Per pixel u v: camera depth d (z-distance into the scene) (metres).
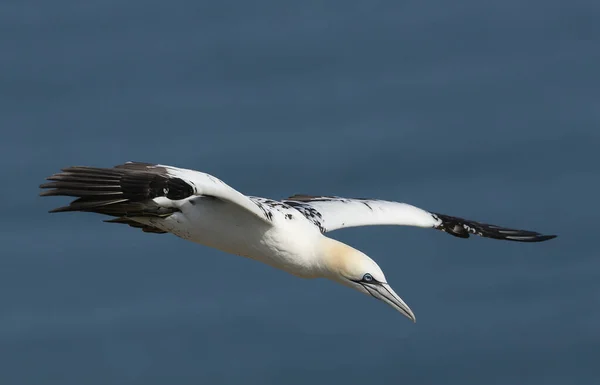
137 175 16.23
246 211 17.98
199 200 17.95
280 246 18.41
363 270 18.53
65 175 16.31
